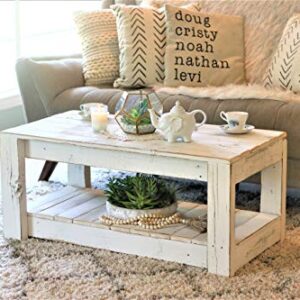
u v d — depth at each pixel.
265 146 2.38
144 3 3.66
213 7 3.54
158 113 2.49
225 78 3.32
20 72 3.29
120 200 2.49
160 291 2.17
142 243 2.41
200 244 2.30
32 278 2.27
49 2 4.46
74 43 4.66
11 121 4.12
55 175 3.43
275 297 2.12
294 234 2.63
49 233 2.58
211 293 2.15
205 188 3.17
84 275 2.29
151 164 2.33
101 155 2.42
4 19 4.16
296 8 3.35
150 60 3.34
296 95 3.01
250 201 2.99
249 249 2.36
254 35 3.43
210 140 2.41
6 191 2.59
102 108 2.66
